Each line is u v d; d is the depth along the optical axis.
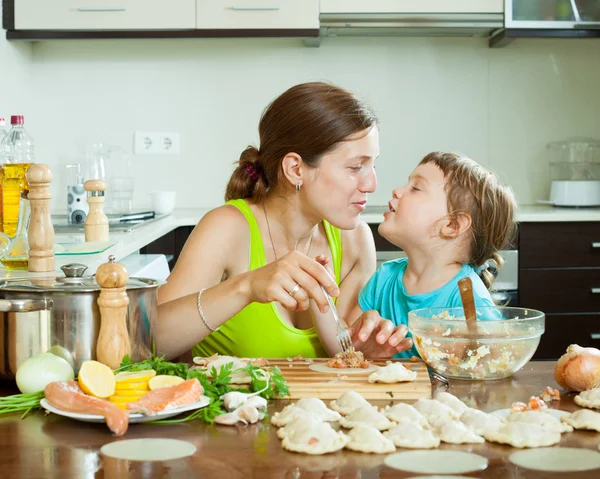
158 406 0.92
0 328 1.09
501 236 1.59
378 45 3.80
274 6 3.43
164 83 3.81
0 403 0.97
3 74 3.36
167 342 1.28
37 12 3.41
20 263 1.53
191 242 1.55
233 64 3.81
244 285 1.25
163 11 3.43
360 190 1.51
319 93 1.50
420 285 1.60
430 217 1.55
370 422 0.89
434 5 3.45
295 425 0.86
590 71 3.84
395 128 3.84
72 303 1.08
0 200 1.95
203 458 0.80
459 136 3.85
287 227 1.62
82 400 0.93
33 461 0.80
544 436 0.84
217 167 3.85
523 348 1.14
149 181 3.85
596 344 3.29
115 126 3.82
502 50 3.82
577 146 3.81
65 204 3.82
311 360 1.27
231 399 0.96
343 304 1.74
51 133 3.80
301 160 1.50
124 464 0.79
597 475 0.75
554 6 3.47
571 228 3.26
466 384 1.12
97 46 3.79
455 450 0.82
